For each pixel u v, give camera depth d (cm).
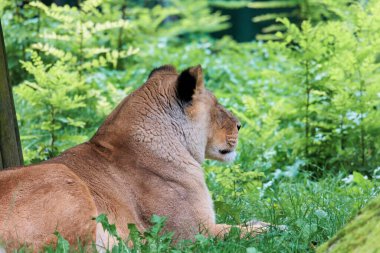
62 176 804
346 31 1434
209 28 3119
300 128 1396
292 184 1199
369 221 700
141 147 892
